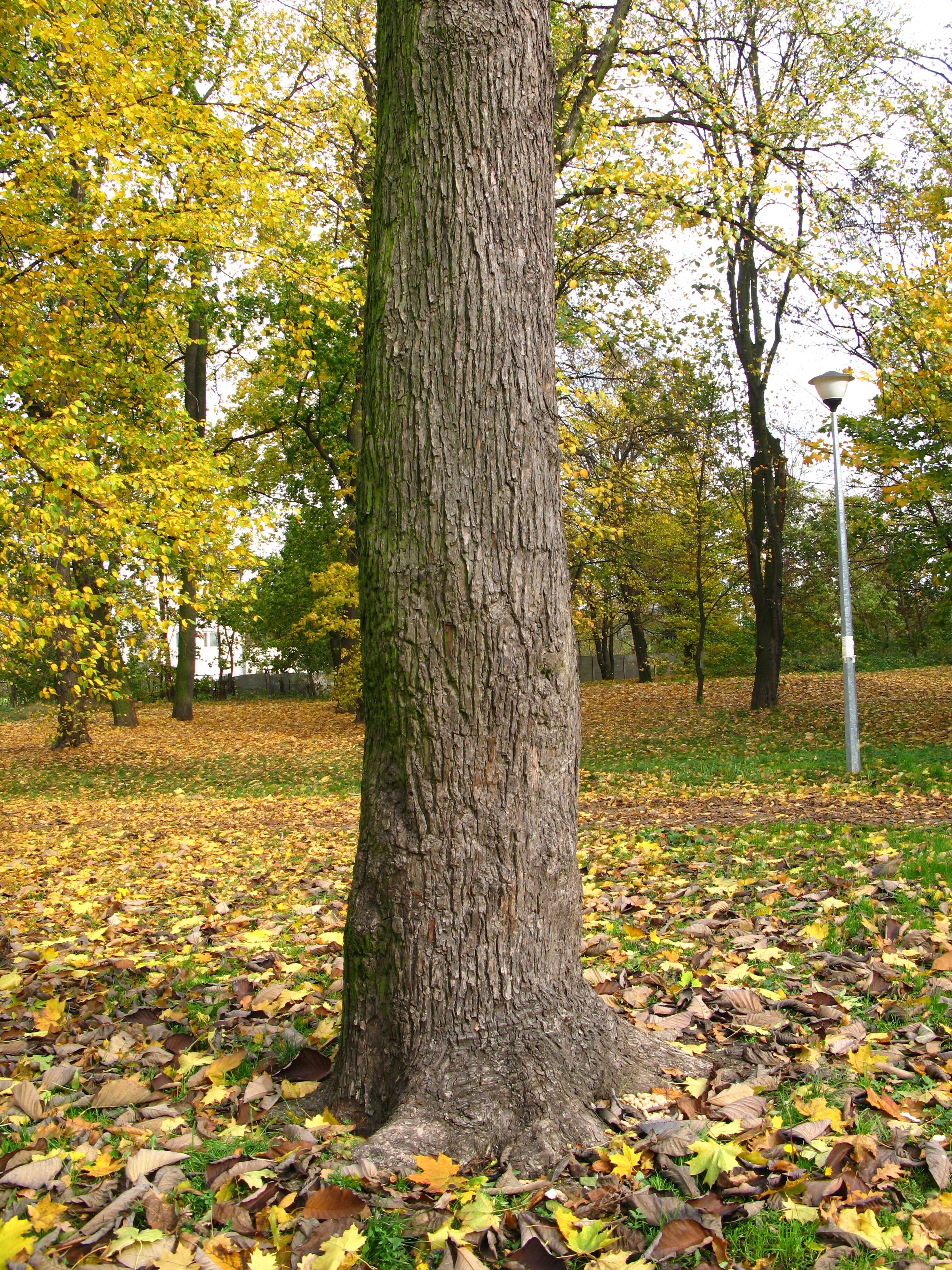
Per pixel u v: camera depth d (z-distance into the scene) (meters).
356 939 2.74
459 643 2.64
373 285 2.83
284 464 23.88
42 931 5.70
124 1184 2.33
